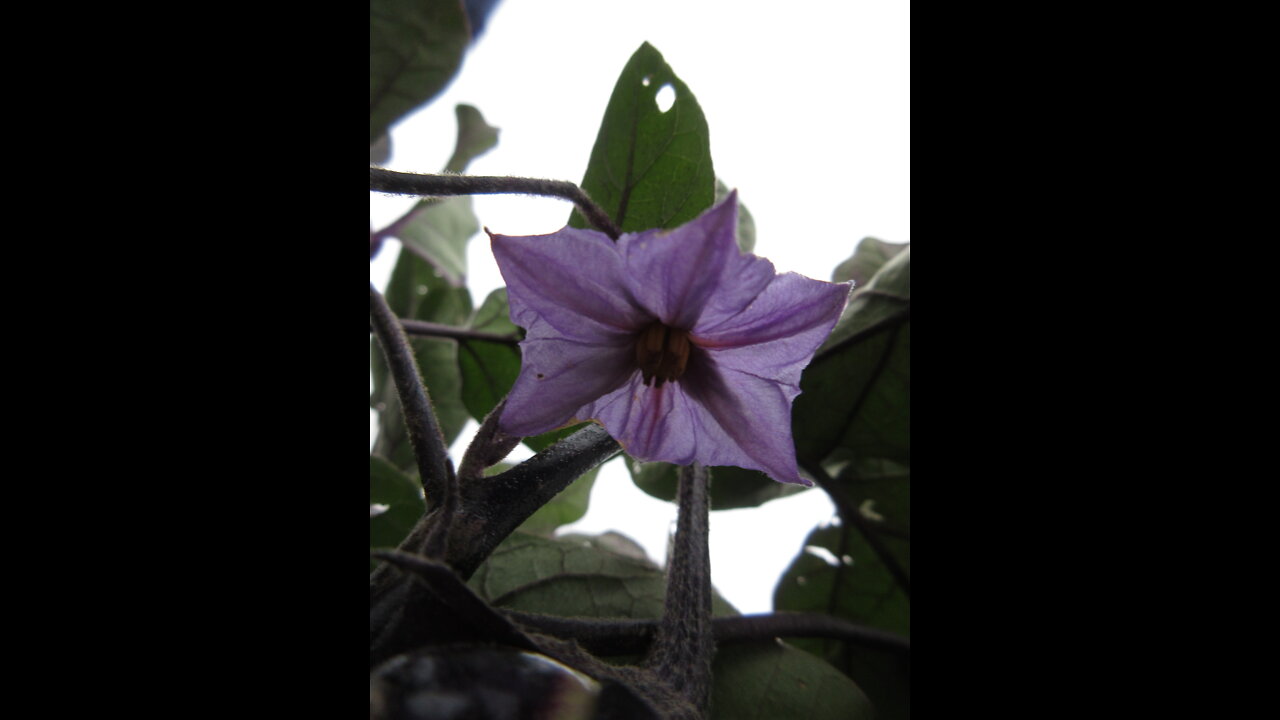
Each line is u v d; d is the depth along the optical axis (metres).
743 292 0.13
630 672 0.13
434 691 0.11
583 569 0.19
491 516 0.13
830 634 0.19
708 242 0.13
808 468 0.24
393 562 0.11
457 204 0.31
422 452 0.14
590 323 0.14
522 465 0.14
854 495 0.25
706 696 0.13
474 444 0.14
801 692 0.18
